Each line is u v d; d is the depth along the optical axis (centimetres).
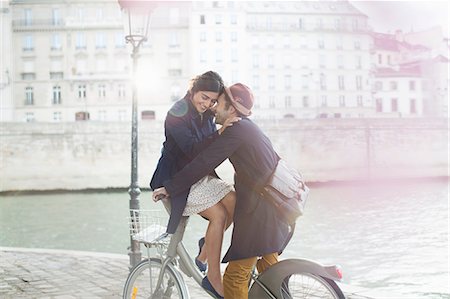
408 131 5575
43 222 2819
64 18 5644
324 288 313
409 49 7744
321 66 6506
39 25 5609
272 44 6334
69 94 5631
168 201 338
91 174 4788
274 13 6384
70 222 2805
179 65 5816
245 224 314
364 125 5428
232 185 338
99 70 5659
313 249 1820
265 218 313
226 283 326
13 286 627
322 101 6500
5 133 4681
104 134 4806
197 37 5828
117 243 2167
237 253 316
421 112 7206
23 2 5612
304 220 2652
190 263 341
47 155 4750
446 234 2128
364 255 1675
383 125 5491
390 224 2472
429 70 7312
